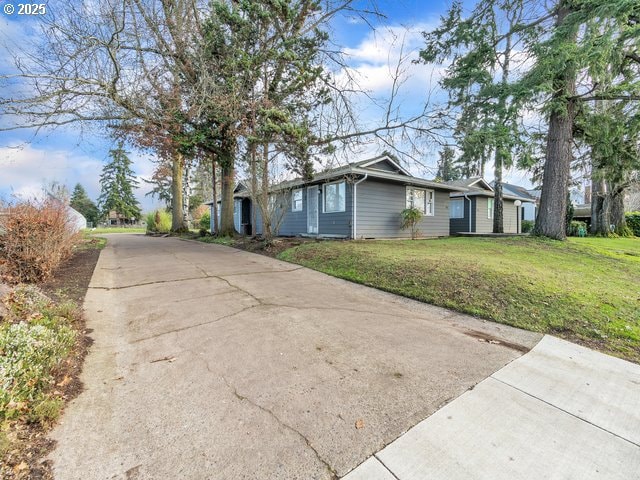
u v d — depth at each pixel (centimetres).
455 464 168
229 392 234
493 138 888
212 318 393
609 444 186
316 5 942
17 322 312
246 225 1883
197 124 1030
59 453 173
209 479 157
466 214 1891
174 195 2116
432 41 1038
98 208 5081
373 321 387
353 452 176
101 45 789
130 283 572
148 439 185
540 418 208
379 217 1241
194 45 919
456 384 247
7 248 523
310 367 271
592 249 894
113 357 291
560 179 998
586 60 769
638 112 919
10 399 192
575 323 376
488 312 414
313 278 626
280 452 175
